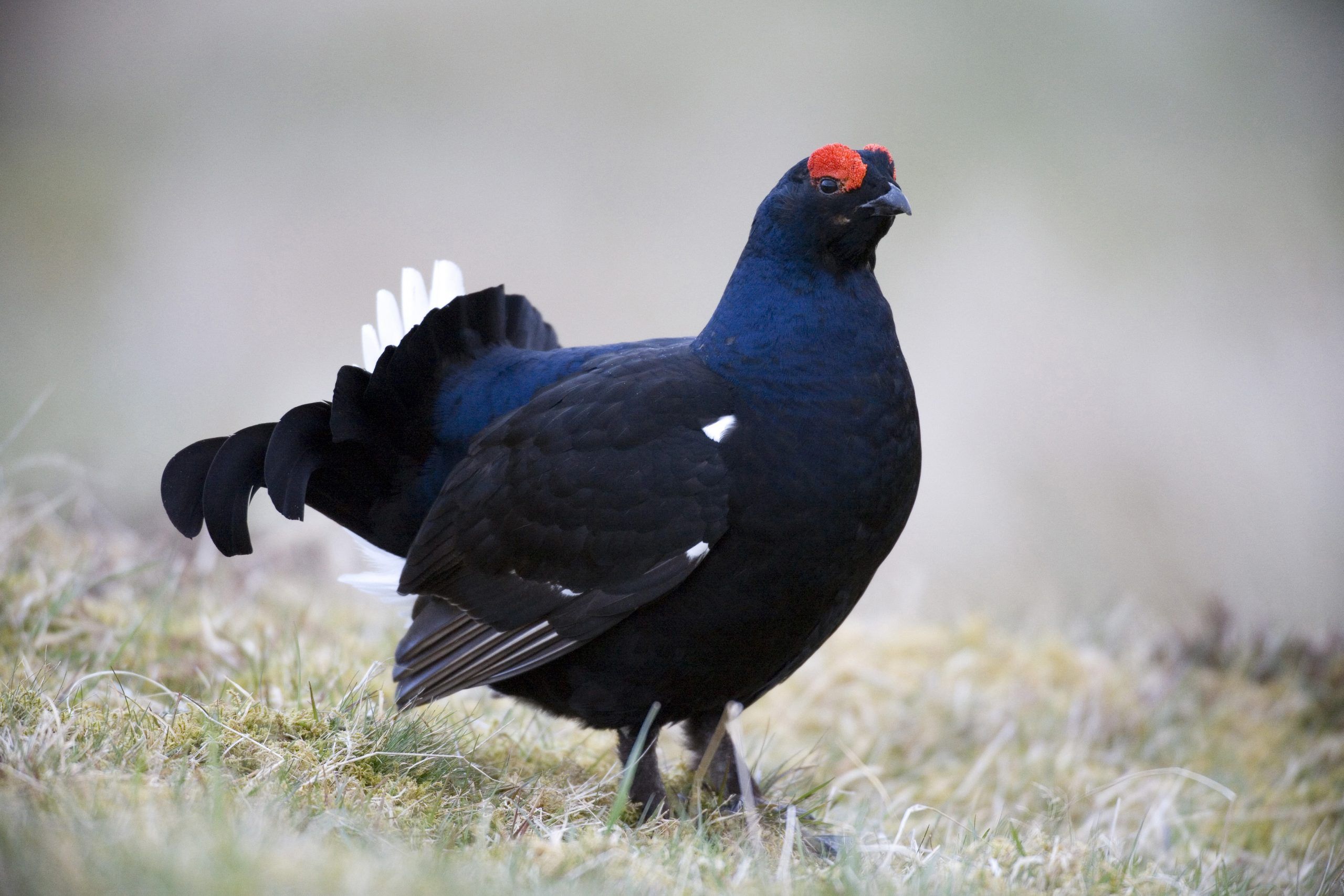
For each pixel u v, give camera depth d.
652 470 7.21
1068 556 20.14
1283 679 11.96
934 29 34.25
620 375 7.54
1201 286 26.73
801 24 34.19
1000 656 11.94
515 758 8.14
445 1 34.62
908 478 7.49
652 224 29.12
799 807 8.28
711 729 8.03
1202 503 21.62
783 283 7.44
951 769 10.15
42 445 18.97
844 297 7.43
